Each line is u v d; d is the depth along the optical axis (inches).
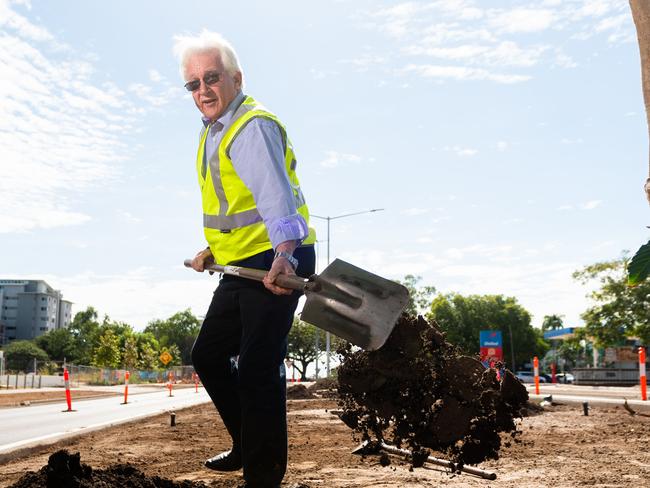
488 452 111.1
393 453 183.2
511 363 3051.2
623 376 1552.7
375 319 107.7
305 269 122.1
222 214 123.2
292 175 124.3
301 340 3230.8
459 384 110.8
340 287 109.9
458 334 2965.1
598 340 1563.7
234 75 125.0
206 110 124.6
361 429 118.1
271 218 113.3
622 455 204.7
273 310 117.0
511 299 3181.6
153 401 810.2
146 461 203.9
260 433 114.7
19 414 551.8
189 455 218.7
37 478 108.7
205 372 131.2
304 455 205.8
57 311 6569.9
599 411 425.4
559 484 151.2
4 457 241.1
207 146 126.4
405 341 112.7
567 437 264.2
